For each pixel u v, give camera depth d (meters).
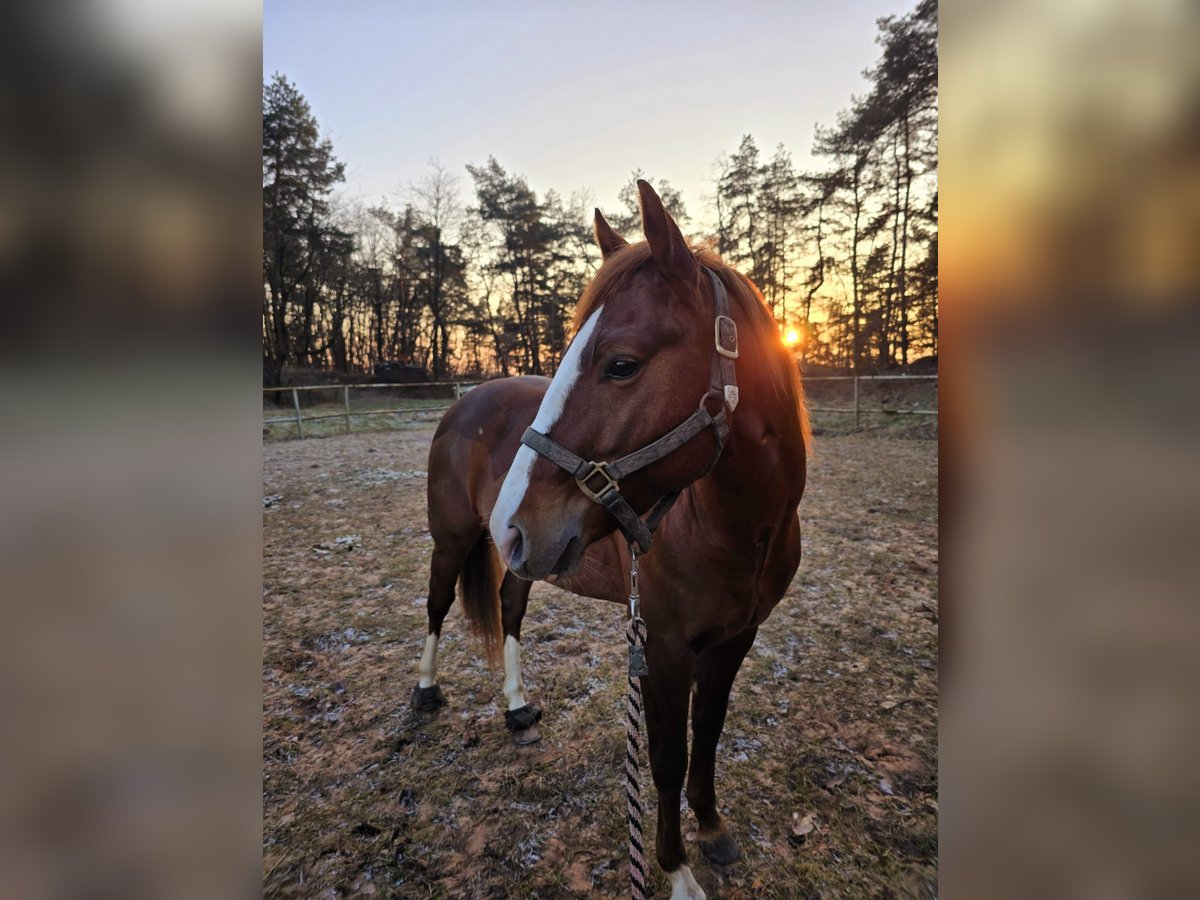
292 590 3.93
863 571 3.93
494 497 2.28
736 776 2.10
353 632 3.34
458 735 2.41
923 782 2.05
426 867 1.79
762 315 1.38
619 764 2.21
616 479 1.18
